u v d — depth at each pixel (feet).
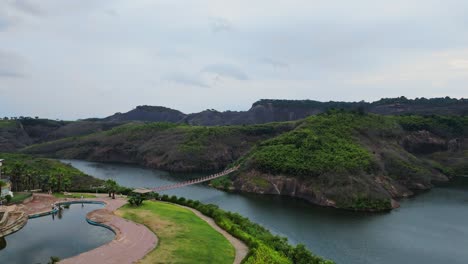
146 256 194.90
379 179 499.92
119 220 265.34
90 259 191.21
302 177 490.90
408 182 542.16
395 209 422.41
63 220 276.21
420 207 433.07
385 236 320.70
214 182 559.79
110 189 357.41
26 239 234.58
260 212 397.60
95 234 241.96
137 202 314.55
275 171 520.42
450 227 350.02
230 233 243.81
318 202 444.96
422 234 328.08
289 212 400.26
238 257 201.46
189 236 230.48
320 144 552.41
